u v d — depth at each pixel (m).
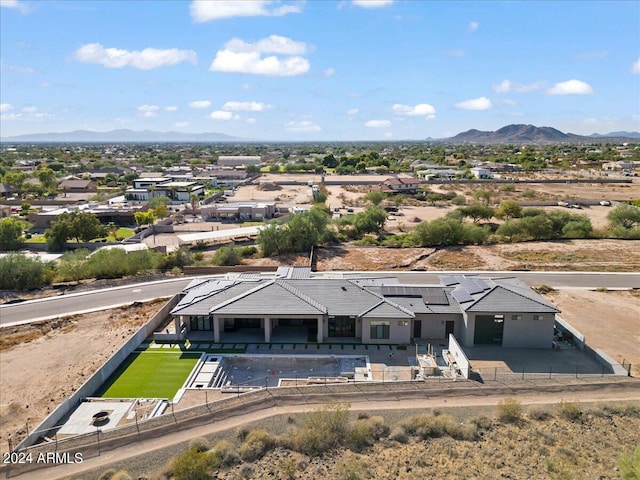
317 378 37.78
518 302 42.94
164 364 40.19
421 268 71.25
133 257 73.69
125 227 113.62
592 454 27.09
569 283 62.16
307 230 84.94
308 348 43.03
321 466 26.38
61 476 25.91
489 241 89.00
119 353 40.00
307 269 57.34
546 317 42.41
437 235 86.69
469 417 31.14
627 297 56.56
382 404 32.84
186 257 77.25
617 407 31.73
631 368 38.66
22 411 33.75
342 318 45.00
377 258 78.25
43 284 67.00
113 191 168.38
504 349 42.59
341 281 47.59
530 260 75.06
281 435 29.11
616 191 158.38
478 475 25.42
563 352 41.97
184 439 29.03
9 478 25.72
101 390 36.12
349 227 101.00
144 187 164.25
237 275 56.84
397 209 130.12
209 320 46.69
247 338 45.09
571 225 91.75
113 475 25.55
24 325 49.78
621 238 90.19
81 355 42.75
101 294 60.50
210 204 135.75
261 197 155.88
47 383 37.78
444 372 37.97
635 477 23.27
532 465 26.22
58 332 48.12
